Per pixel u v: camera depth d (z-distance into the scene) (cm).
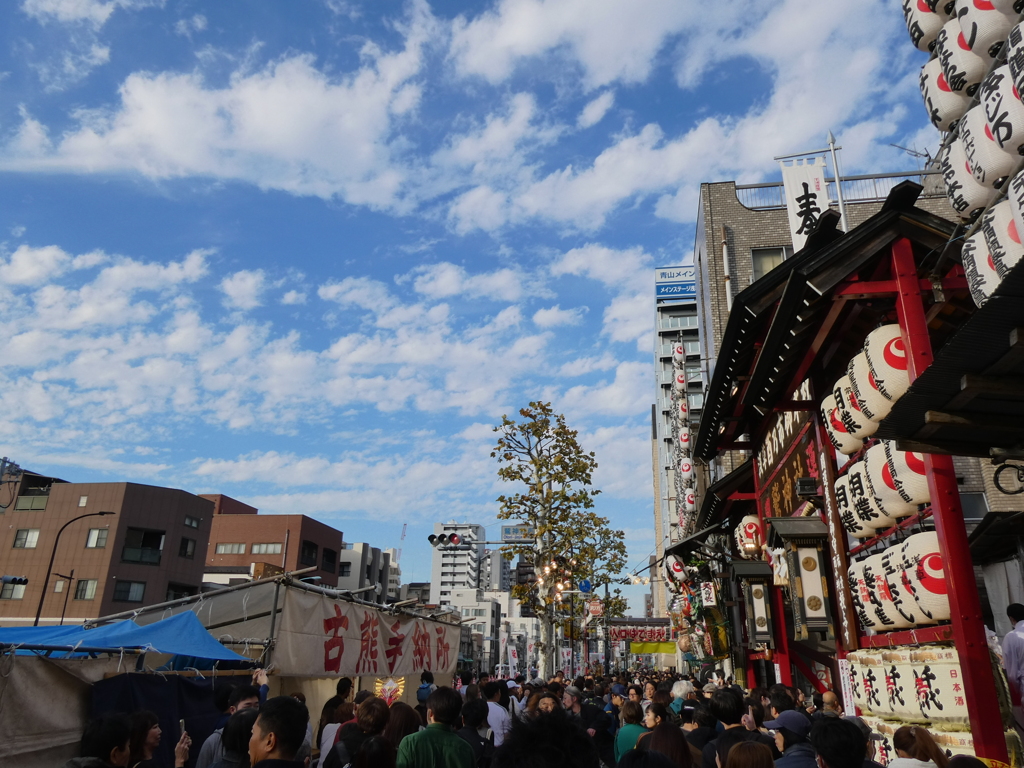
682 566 2441
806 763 483
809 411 1191
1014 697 692
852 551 1030
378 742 502
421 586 13112
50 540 4997
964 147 628
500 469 3095
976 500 1856
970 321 431
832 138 2053
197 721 912
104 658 816
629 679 2427
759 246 2795
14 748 682
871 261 911
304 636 1247
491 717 927
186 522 5384
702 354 3403
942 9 707
